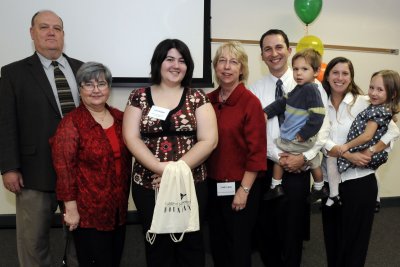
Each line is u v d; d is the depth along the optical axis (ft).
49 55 6.38
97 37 9.90
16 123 6.19
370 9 12.07
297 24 11.52
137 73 10.24
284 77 6.81
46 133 6.20
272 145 6.47
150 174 5.25
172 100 5.31
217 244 6.59
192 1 10.23
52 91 6.30
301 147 6.09
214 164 5.98
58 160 5.25
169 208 4.90
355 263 6.51
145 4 10.01
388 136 6.31
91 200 5.32
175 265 5.74
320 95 6.18
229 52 5.80
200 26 10.33
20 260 6.81
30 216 6.48
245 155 5.94
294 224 6.45
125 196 5.72
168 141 5.17
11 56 9.50
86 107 5.66
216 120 5.59
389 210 12.49
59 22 6.42
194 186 5.08
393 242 9.65
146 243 5.46
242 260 6.06
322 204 6.98
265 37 6.75
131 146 5.17
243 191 5.82
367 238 6.53
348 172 6.45
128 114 5.36
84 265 5.55
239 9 11.02
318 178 6.77
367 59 12.30
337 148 6.37
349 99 6.55
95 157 5.30
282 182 6.46
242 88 5.96
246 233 6.09
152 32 10.14
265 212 7.13
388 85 6.18
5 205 10.53
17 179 6.26
